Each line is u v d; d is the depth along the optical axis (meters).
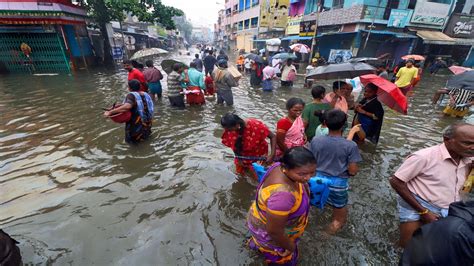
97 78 12.96
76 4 17.14
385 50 19.28
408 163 2.24
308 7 23.80
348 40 18.81
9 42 14.23
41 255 2.52
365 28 17.55
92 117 6.57
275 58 12.88
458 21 18.41
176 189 3.62
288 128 3.43
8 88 10.23
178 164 4.29
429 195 2.22
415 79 8.62
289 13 27.81
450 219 1.45
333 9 20.06
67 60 15.27
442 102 8.66
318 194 2.49
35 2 13.34
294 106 3.30
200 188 3.65
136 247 2.63
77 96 8.95
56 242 2.68
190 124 6.21
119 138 5.27
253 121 3.40
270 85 10.16
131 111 4.76
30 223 2.94
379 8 17.25
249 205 3.32
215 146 5.00
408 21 17.72
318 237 2.82
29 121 6.25
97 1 17.52
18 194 3.45
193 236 2.79
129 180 3.81
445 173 2.13
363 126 4.90
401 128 6.18
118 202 3.33
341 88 4.18
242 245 2.68
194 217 3.09
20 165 4.18
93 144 4.99
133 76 7.45
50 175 3.91
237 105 8.06
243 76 14.62
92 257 2.51
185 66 7.52
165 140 5.24
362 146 5.03
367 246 2.70
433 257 1.44
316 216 3.15
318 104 3.85
